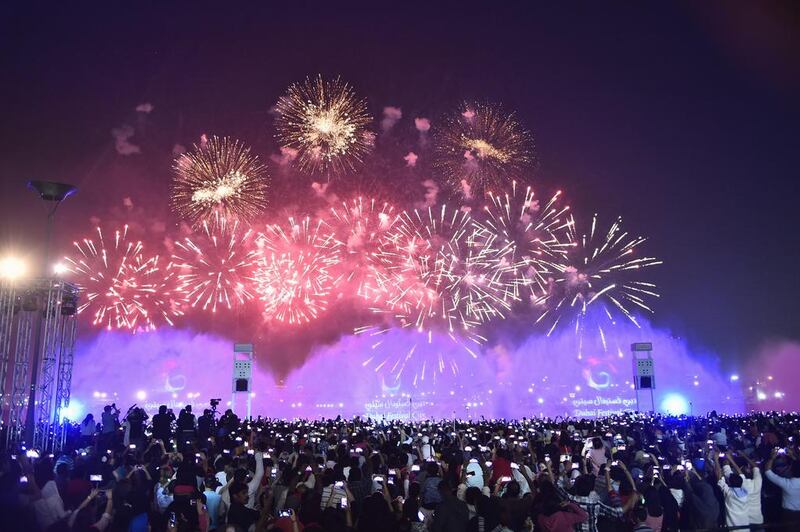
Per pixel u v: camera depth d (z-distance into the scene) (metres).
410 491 12.18
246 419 35.28
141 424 24.55
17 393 27.02
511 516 11.60
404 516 11.66
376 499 11.09
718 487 14.33
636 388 43.28
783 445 20.14
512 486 12.41
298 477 14.59
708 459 15.66
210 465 17.52
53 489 12.80
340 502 11.30
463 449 19.42
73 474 15.66
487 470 15.88
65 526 10.95
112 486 13.72
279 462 17.48
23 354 28.31
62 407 27.80
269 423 34.44
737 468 14.34
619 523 11.40
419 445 20.27
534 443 20.81
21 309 26.95
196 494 11.93
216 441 22.48
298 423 35.69
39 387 27.14
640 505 12.41
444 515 11.50
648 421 32.44
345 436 25.38
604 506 11.89
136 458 17.61
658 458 17.30
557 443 21.61
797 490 14.23
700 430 27.03
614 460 17.73
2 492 12.98
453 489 12.38
